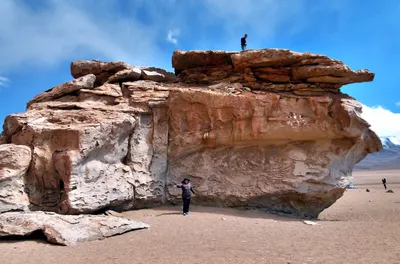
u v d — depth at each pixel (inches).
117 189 434.0
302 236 319.9
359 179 2225.6
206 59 561.0
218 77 554.9
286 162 478.9
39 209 401.7
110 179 431.8
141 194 462.6
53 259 243.0
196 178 502.6
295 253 252.8
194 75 568.1
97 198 405.7
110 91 516.4
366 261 230.7
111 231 319.3
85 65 585.6
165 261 231.3
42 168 406.6
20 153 400.2
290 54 484.1
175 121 502.6
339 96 484.4
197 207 482.3
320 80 485.7
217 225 367.6
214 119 489.1
